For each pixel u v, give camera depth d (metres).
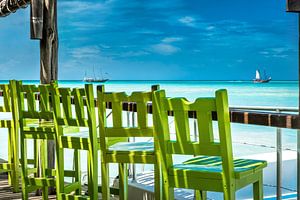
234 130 24.41
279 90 46.00
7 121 5.23
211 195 4.53
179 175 2.74
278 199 2.98
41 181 4.42
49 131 4.32
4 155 18.42
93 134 3.76
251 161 2.91
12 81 5.08
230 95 47.75
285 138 23.02
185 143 2.70
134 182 4.66
